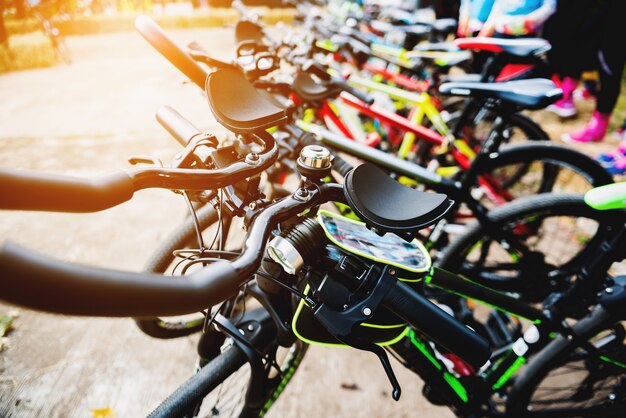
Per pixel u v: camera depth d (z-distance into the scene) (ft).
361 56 10.69
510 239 5.57
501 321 4.91
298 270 2.48
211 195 3.07
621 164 9.87
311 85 5.30
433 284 3.76
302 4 13.16
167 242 4.95
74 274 1.31
